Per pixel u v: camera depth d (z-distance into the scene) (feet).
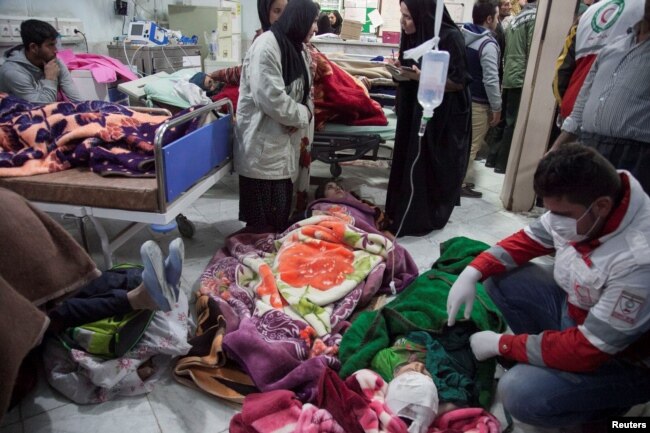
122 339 4.70
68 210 5.58
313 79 8.26
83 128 6.23
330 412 4.18
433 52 4.13
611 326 3.42
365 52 13.69
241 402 4.75
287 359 4.86
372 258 6.73
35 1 10.53
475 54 10.50
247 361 4.84
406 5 7.61
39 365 5.11
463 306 5.06
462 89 8.11
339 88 9.20
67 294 4.66
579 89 6.14
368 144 9.52
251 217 7.77
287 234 7.13
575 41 6.24
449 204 8.90
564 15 8.46
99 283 5.15
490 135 13.46
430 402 4.07
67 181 5.56
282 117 6.74
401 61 8.18
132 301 4.74
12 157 5.86
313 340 5.38
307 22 6.89
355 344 5.10
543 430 4.49
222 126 7.14
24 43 8.66
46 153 6.18
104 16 12.48
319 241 6.81
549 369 3.87
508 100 12.21
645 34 4.82
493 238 8.87
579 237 3.63
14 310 3.74
